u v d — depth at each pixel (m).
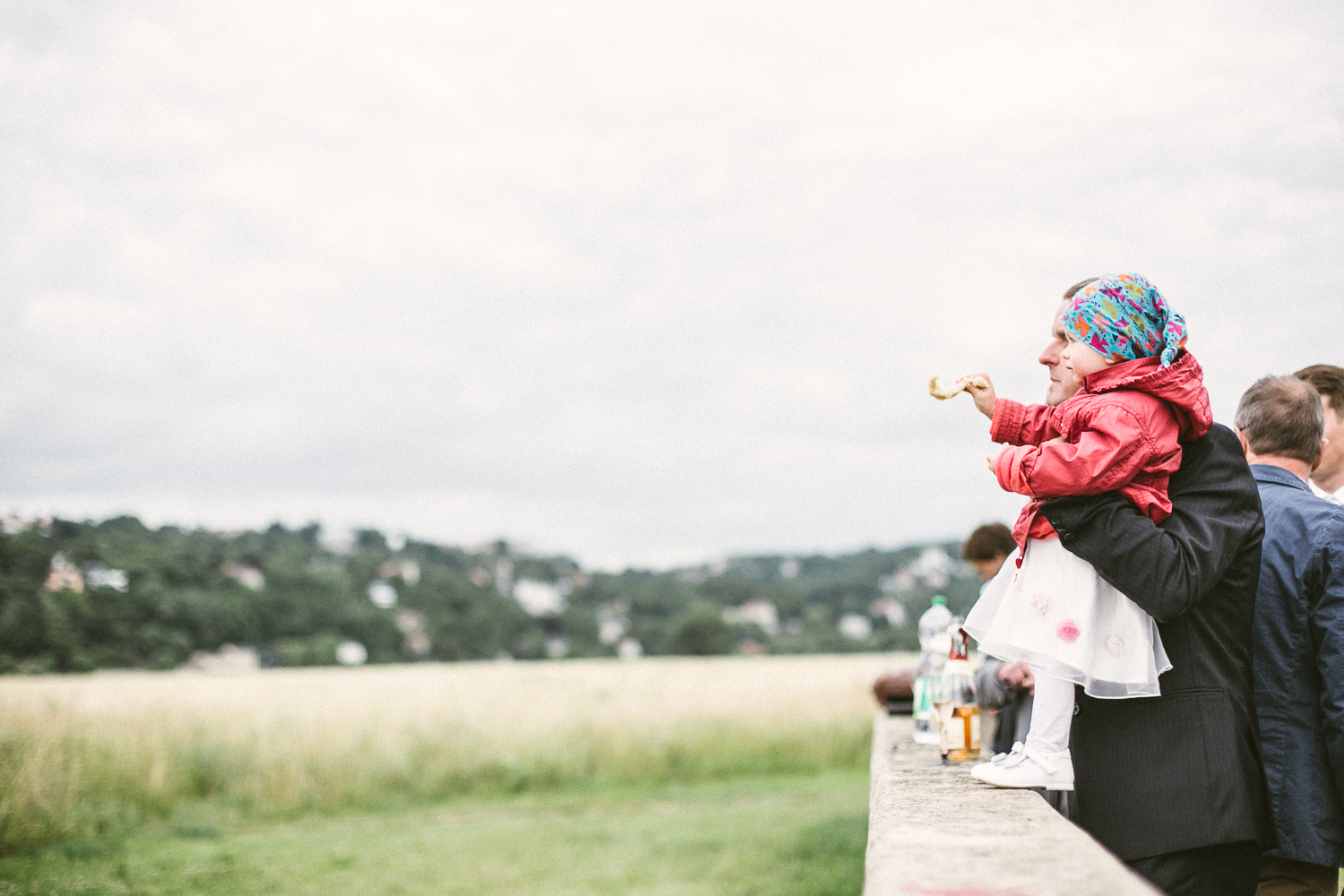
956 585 104.56
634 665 45.50
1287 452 3.10
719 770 17.72
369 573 102.19
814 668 37.91
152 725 15.88
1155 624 2.50
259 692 21.80
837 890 8.03
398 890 9.40
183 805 14.43
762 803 15.12
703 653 94.19
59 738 14.11
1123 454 2.36
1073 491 2.40
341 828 13.57
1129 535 2.37
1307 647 2.82
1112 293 2.50
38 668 63.12
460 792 16.08
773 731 18.97
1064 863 1.91
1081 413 2.47
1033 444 2.63
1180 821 2.45
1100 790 2.57
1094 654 2.46
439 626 98.62
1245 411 3.20
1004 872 1.85
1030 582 2.56
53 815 11.85
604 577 125.69
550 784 16.72
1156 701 2.53
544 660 104.31
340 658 83.69
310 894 9.22
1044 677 2.66
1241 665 2.58
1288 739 2.84
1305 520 2.87
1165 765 2.49
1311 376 3.46
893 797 2.68
